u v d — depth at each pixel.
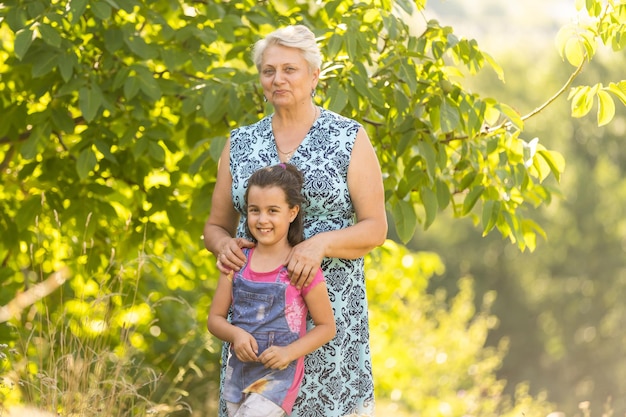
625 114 40.28
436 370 16.95
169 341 12.12
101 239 9.12
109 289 6.97
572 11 7.37
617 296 42.34
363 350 5.43
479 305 44.81
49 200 8.43
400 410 15.01
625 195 40.66
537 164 7.61
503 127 7.68
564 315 43.38
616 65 36.41
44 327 8.38
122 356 6.67
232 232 5.83
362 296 5.45
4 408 6.14
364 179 5.36
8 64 8.38
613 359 42.53
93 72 7.95
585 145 41.03
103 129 8.00
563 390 42.62
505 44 40.97
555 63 38.59
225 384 5.26
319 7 9.25
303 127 5.42
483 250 44.97
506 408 15.08
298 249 5.07
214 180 8.55
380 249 10.08
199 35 7.86
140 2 8.11
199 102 7.91
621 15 7.14
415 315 17.80
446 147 7.95
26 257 9.82
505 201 7.79
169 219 8.58
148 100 8.09
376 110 7.65
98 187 8.39
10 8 7.27
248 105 7.77
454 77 8.11
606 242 41.81
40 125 7.88
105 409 6.19
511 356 44.38
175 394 8.30
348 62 7.42
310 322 5.25
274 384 5.06
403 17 8.16
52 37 7.02
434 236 45.19
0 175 9.38
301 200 5.16
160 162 8.48
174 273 10.59
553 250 42.84
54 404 6.02
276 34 5.26
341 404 5.32
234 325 5.19
